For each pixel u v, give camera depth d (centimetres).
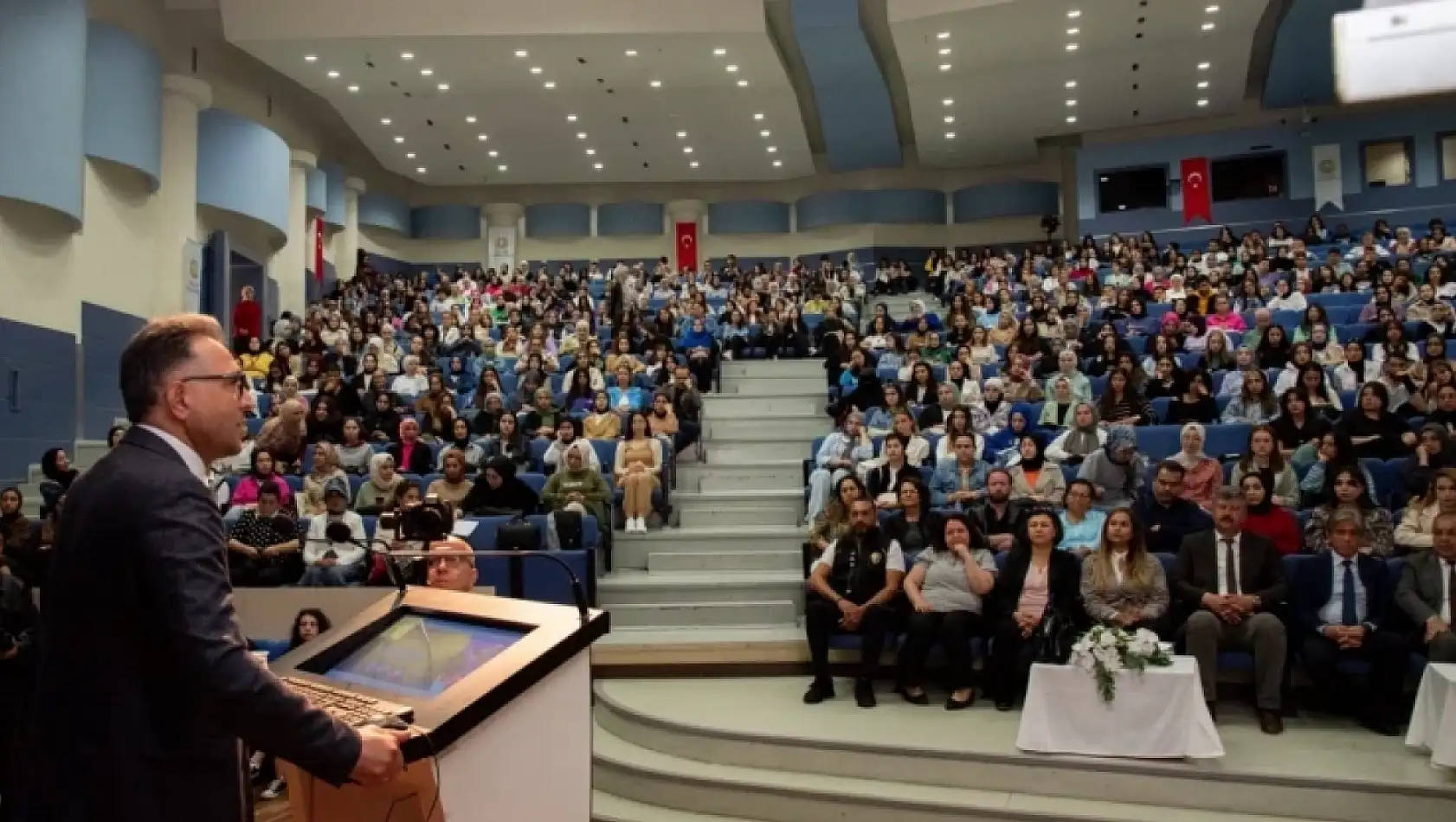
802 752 450
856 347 1063
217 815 152
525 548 618
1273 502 575
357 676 171
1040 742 428
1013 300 1435
